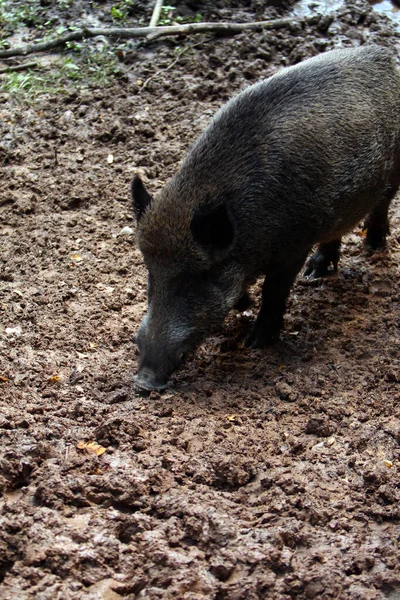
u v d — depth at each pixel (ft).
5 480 9.28
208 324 10.59
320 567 8.84
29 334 11.21
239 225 10.59
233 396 10.58
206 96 15.42
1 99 15.14
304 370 10.90
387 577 8.83
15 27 17.15
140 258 12.52
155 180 13.83
